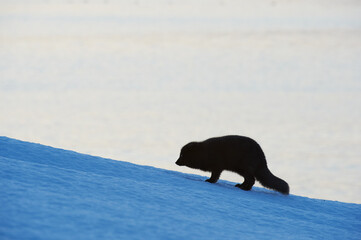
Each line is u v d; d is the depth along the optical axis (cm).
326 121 11488
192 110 13200
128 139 9712
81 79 19338
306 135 10144
